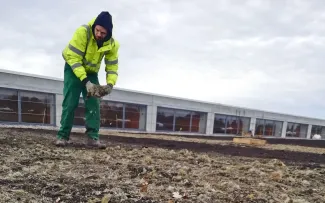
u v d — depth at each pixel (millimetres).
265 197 2008
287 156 5863
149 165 2873
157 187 2059
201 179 2455
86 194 1779
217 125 27219
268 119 32531
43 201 1611
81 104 16922
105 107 18734
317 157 6098
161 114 22484
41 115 15359
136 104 20516
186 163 3359
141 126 20891
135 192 1895
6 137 4602
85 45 3832
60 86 15922
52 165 2521
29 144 3863
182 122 24047
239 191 2131
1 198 1596
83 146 4199
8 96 14211
